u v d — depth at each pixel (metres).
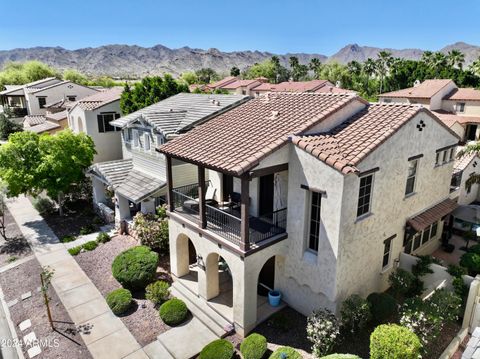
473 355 8.41
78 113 33.47
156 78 35.44
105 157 33.84
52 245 21.58
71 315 15.09
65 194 27.36
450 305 13.07
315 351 12.13
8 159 22.72
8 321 14.95
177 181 21.59
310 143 12.82
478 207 19.72
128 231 22.53
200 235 15.02
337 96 15.96
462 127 44.97
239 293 13.45
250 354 12.15
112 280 17.67
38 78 98.19
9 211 27.59
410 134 14.78
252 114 17.08
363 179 13.09
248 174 12.30
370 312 13.30
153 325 14.44
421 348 11.91
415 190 16.55
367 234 13.86
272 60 139.25
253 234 14.27
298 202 13.52
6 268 19.11
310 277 13.80
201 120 20.27
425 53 78.31
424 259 15.70
